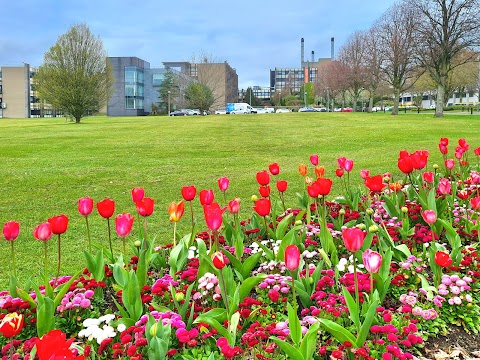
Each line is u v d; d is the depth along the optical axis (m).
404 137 21.53
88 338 2.76
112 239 6.27
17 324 2.12
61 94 46.31
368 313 2.54
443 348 2.95
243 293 3.11
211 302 3.30
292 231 3.70
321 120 39.38
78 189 10.29
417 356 2.82
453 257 3.79
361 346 2.54
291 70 175.88
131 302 2.92
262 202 3.58
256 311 2.95
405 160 4.57
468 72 64.31
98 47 48.69
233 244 4.32
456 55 44.22
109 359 2.68
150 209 3.71
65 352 1.68
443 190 4.16
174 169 13.32
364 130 26.42
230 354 2.37
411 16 46.19
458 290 3.21
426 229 4.64
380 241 3.90
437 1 39.69
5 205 8.73
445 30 39.94
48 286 3.11
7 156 17.22
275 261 3.74
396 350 2.52
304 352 2.35
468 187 6.35
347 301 2.76
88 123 45.00
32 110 110.50
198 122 40.19
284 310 3.28
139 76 86.00
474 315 3.23
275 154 17.00
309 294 3.26
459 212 5.16
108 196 9.43
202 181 10.95
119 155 17.30
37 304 3.08
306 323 2.90
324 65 98.06
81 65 47.38
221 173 12.31
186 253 3.84
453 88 73.69
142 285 3.34
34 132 31.06
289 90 143.38
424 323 3.11
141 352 2.58
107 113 83.69
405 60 47.25
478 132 23.11
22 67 106.56
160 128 32.72
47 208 8.45
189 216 7.53
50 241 6.20
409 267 3.72
